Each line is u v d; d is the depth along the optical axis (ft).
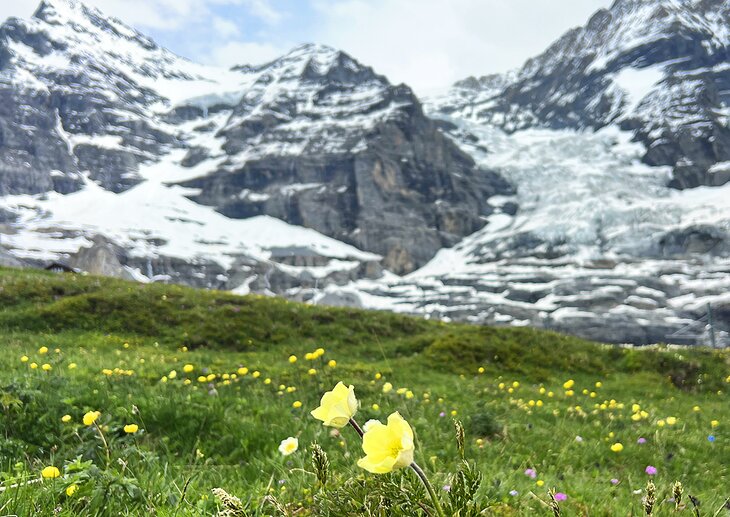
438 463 21.54
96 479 13.35
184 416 26.17
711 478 26.73
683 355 81.46
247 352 77.20
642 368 79.00
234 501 6.02
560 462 25.48
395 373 62.75
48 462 19.08
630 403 58.08
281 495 14.40
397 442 5.31
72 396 26.94
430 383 59.00
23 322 79.10
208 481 17.10
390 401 40.24
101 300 86.63
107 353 61.31
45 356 47.39
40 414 23.81
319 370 52.06
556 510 8.02
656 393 68.90
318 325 89.66
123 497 13.01
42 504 11.28
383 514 7.11
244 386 42.37
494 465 20.80
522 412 40.34
